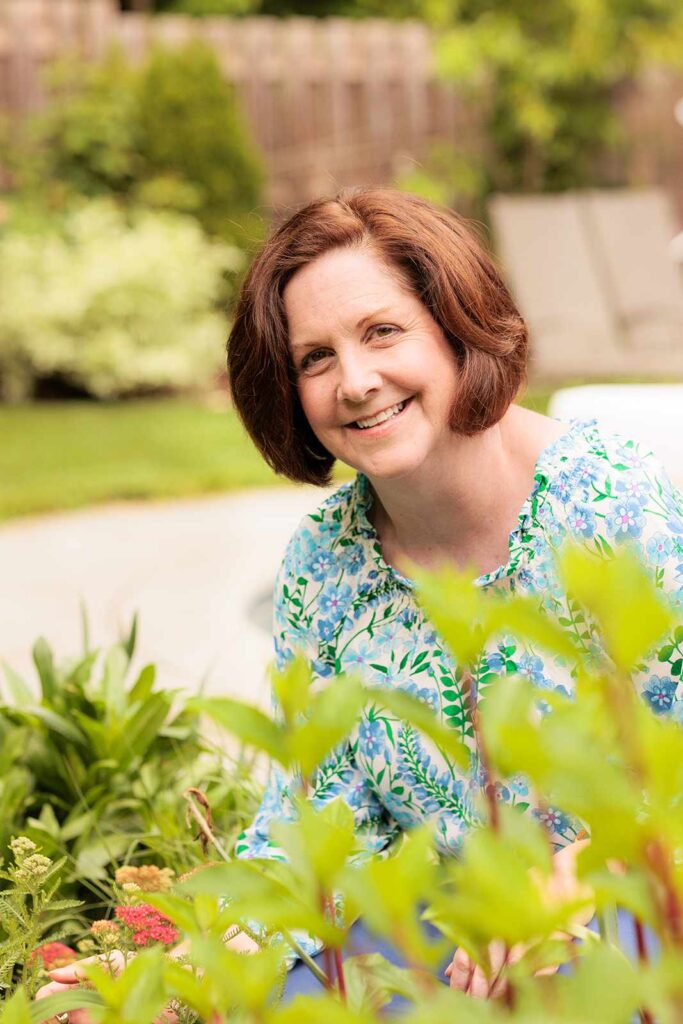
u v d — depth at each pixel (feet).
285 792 5.62
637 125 37.68
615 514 5.08
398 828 5.74
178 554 17.20
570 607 5.10
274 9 44.45
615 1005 1.38
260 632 13.76
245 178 32.24
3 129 31.50
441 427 5.02
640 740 1.43
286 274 5.04
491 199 37.32
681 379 28.09
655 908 1.53
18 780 6.67
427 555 5.46
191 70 31.96
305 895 1.91
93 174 31.68
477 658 1.66
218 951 1.76
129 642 7.72
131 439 24.43
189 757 7.29
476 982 3.57
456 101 36.96
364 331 4.90
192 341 29.55
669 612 1.39
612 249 31.42
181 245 29.96
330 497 5.69
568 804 1.45
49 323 28.48
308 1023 1.50
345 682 1.66
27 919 4.29
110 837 6.46
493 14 36.06
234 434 24.71
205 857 4.56
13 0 32.04
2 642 13.62
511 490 5.31
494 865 1.40
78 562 16.87
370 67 35.96
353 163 35.99
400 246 4.91
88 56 33.04
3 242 29.60
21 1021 1.94
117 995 1.93
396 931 1.51
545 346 28.99
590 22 35.35
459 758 1.68
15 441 24.32
